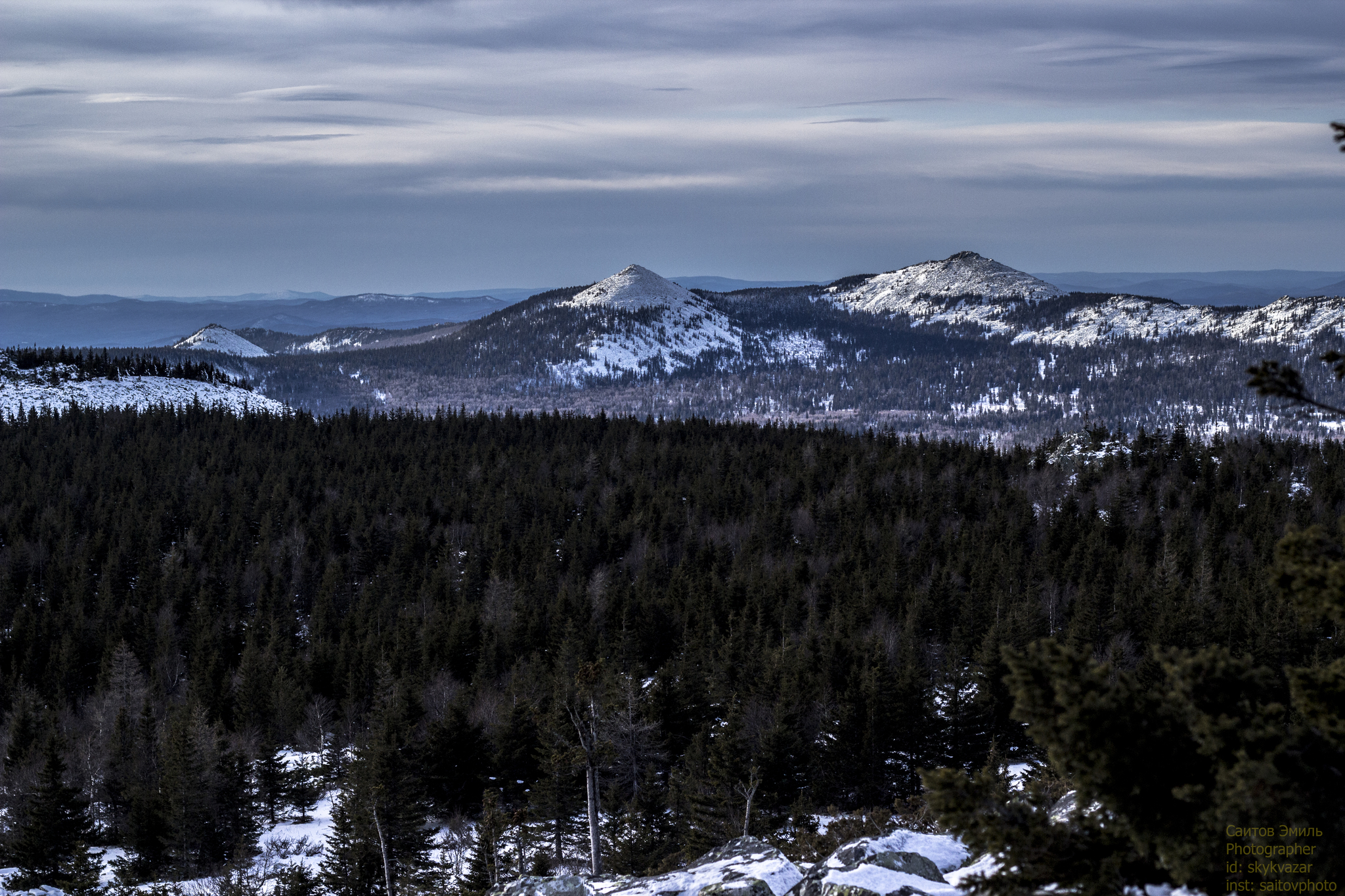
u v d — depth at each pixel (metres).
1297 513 127.75
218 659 89.94
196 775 59.59
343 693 88.38
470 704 78.38
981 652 75.44
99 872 55.97
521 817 50.47
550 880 25.22
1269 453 161.50
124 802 68.69
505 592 111.31
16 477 158.88
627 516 150.88
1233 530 124.38
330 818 66.81
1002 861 12.87
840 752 60.53
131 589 121.88
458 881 49.81
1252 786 10.80
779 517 140.50
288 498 156.25
